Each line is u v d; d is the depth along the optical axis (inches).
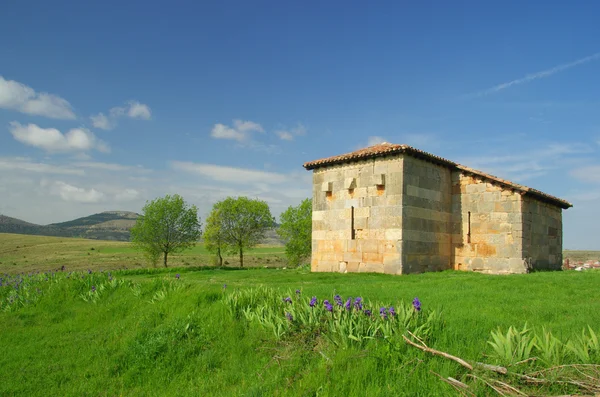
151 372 311.7
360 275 816.3
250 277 842.8
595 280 605.0
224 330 352.5
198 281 744.3
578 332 293.1
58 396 288.8
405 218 829.8
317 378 237.3
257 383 257.0
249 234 2053.4
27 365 341.1
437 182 912.9
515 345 249.0
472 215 916.0
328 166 968.9
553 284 563.5
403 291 506.9
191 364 312.3
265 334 330.6
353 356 253.9
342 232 924.6
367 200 886.4
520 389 206.7
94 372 321.4
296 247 1955.0
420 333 273.7
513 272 850.1
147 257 2094.0
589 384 202.1
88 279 582.9
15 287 609.0
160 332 358.6
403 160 835.4
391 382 222.5
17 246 3545.8
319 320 321.7
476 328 302.2
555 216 1058.1
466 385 207.6
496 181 882.8
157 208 2027.6
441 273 819.4
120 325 417.4
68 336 412.5
